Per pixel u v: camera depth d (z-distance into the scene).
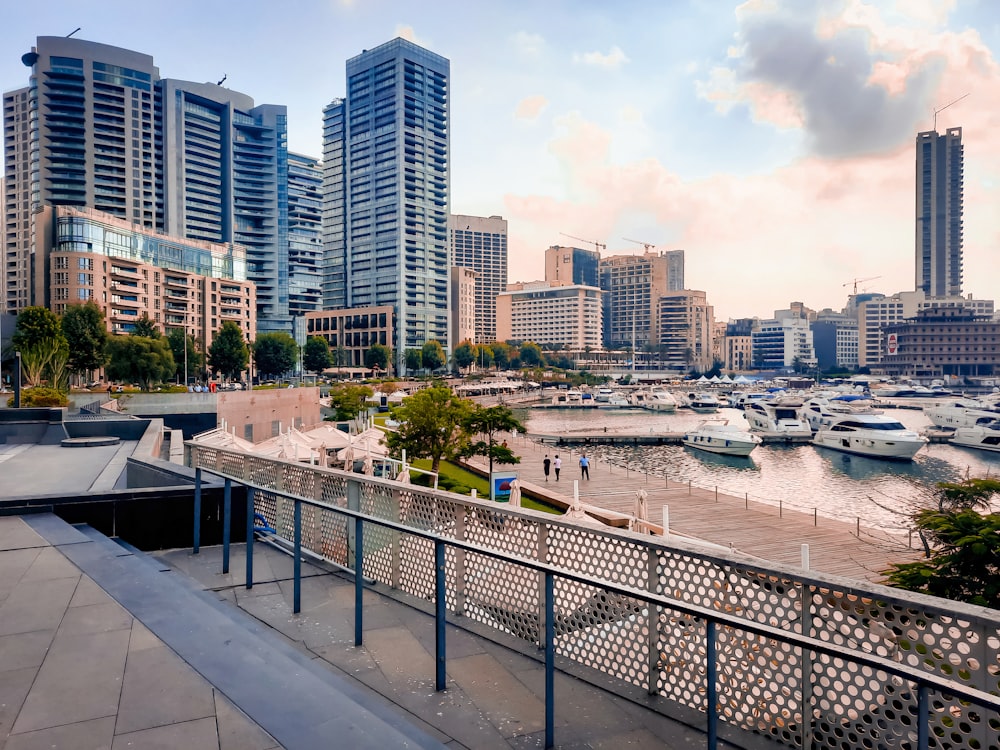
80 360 69.12
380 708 4.02
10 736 3.46
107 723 3.62
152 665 4.41
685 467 59.38
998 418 79.38
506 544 5.83
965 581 12.38
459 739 4.14
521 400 143.62
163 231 168.38
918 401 141.12
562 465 50.97
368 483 7.43
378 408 92.31
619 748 4.05
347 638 5.75
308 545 8.61
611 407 134.62
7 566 6.76
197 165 177.38
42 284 113.94
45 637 4.90
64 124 152.00
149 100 163.62
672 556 4.61
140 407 43.72
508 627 5.80
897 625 3.59
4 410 23.42
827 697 3.87
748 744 4.06
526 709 4.52
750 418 88.00
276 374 128.88
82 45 153.75
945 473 56.47
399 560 7.00
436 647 5.21
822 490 48.31
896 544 26.95
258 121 192.62
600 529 5.06
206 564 8.17
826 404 106.62
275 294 191.00
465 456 40.94
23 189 160.25
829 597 3.86
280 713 3.76
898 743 3.57
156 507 9.15
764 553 25.86
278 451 26.23
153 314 124.69
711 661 3.43
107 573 6.54
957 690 2.46
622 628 4.93
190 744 3.40
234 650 4.70
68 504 8.81
